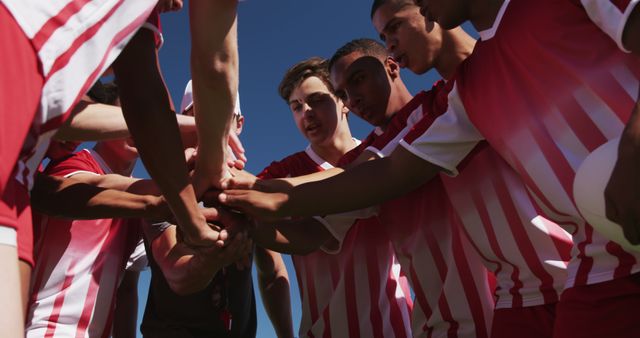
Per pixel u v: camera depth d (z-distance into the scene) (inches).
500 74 61.2
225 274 97.7
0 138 29.9
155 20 56.0
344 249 105.7
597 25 49.2
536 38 56.2
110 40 39.9
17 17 32.9
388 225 96.3
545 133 56.7
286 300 122.4
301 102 123.8
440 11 65.9
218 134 73.2
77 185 72.2
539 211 73.7
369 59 104.3
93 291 81.6
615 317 51.1
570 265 57.3
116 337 108.9
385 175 74.2
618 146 38.6
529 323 73.7
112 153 93.1
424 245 91.6
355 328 102.7
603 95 51.1
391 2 94.3
